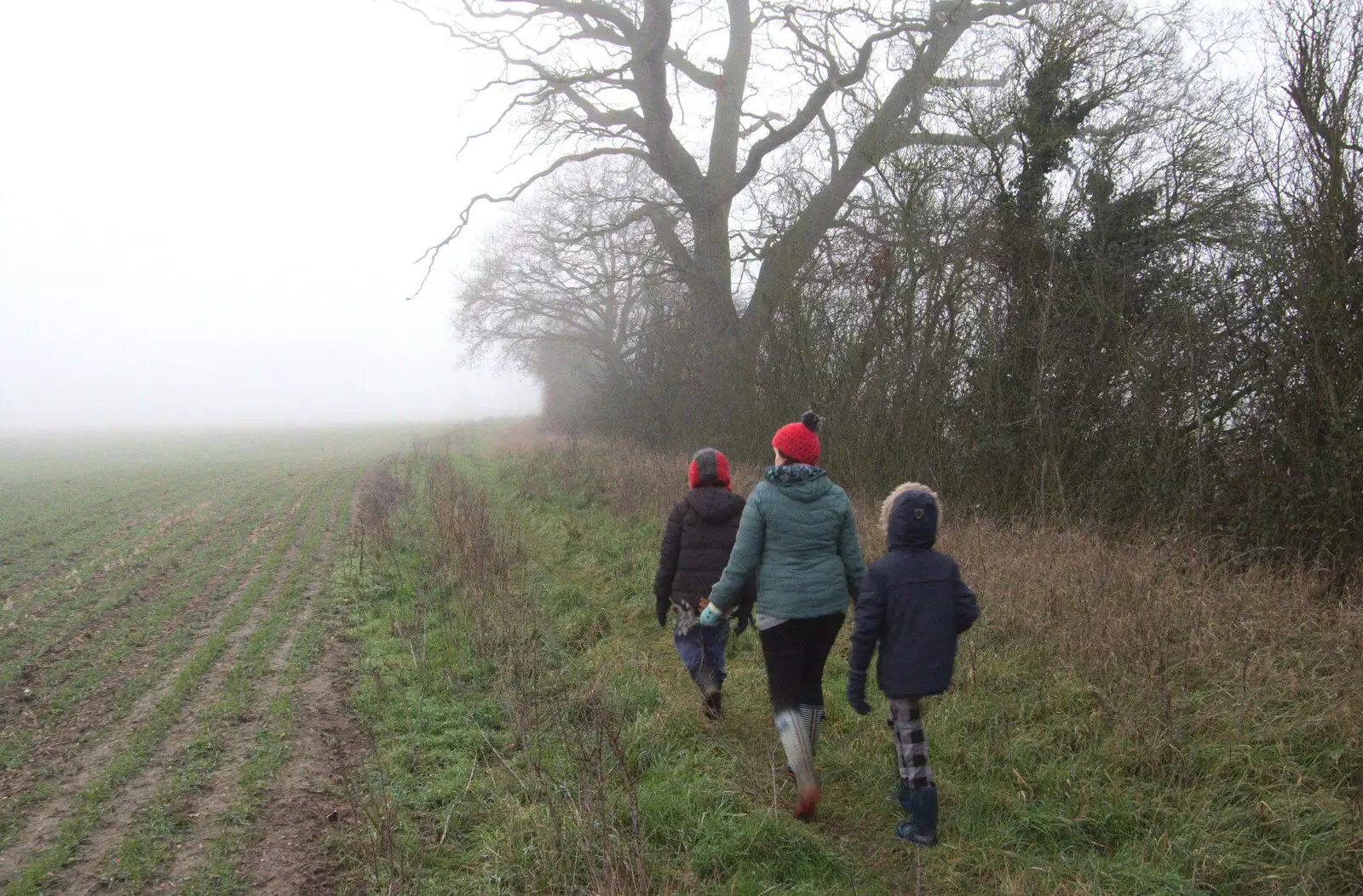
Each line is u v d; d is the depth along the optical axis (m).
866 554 7.83
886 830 3.69
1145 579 6.08
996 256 11.23
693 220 21.48
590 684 5.25
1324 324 7.08
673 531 4.99
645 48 18.80
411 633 6.62
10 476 21.17
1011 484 10.78
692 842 3.53
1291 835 3.33
